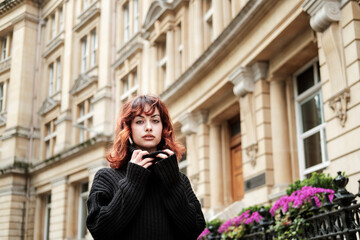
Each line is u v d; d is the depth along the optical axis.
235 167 13.77
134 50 19.73
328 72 7.97
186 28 15.74
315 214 5.53
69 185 24.05
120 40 22.33
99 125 22.05
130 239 2.21
